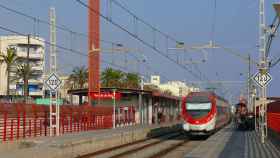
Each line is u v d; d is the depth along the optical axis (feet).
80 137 109.70
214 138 140.26
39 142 95.35
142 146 116.98
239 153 90.68
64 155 82.23
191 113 140.26
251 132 179.73
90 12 203.31
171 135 173.17
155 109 231.50
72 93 197.98
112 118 192.44
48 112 135.13
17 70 308.19
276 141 117.39
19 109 117.50
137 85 344.90
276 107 126.93
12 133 113.39
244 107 234.38
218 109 176.04
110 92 190.90
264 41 127.44
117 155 92.17
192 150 98.32
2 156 65.10
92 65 197.16
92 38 201.67
